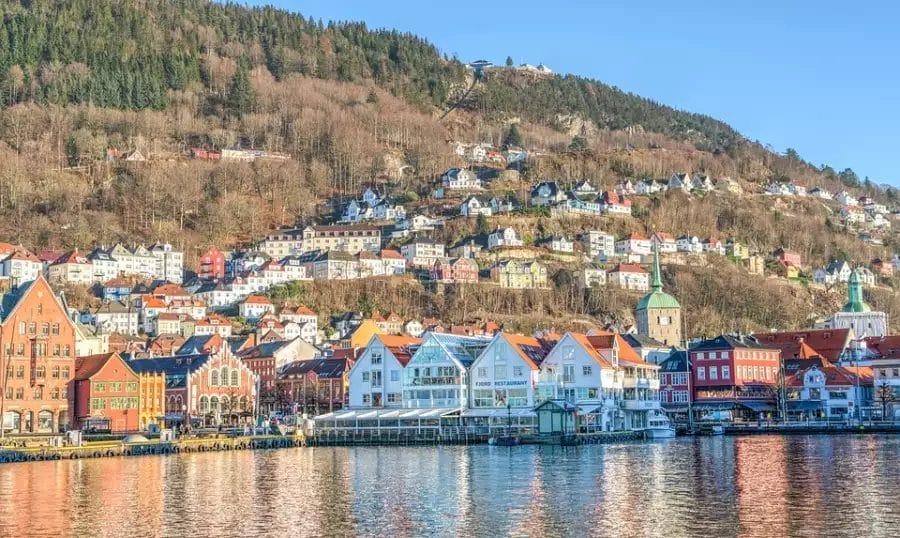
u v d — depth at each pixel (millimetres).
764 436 185625
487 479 106500
